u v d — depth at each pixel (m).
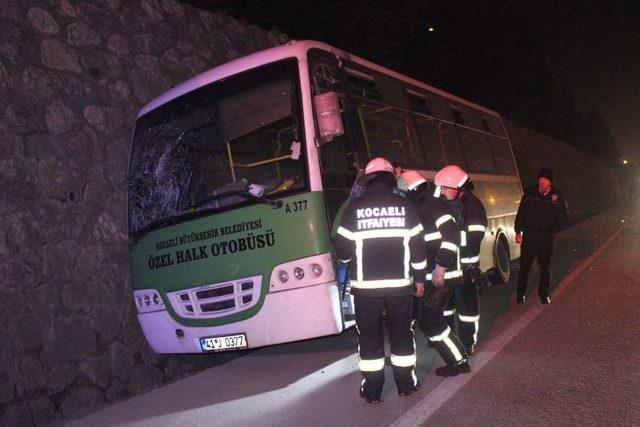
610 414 4.55
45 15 7.41
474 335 6.29
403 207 5.07
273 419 5.20
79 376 6.70
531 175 25.09
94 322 6.98
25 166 6.71
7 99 6.73
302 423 5.01
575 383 5.27
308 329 5.75
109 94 7.87
